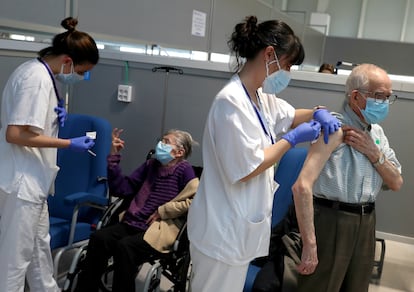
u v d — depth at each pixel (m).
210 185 1.42
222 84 2.83
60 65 1.73
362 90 1.46
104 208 2.22
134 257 1.94
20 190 1.70
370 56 6.85
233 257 1.40
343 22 8.00
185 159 2.24
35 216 1.78
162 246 1.99
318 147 1.46
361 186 1.49
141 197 2.18
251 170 1.31
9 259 1.75
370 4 7.80
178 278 2.02
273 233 1.91
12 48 2.18
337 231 1.51
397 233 2.80
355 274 1.58
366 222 1.53
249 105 1.37
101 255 2.01
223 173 1.38
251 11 4.38
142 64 3.02
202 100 2.90
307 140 1.41
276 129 1.66
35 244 1.89
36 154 1.75
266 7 4.75
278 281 1.70
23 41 2.23
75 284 2.08
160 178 2.18
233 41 1.43
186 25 3.37
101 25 2.57
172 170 2.17
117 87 3.11
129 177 2.25
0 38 2.12
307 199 1.44
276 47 1.33
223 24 3.89
